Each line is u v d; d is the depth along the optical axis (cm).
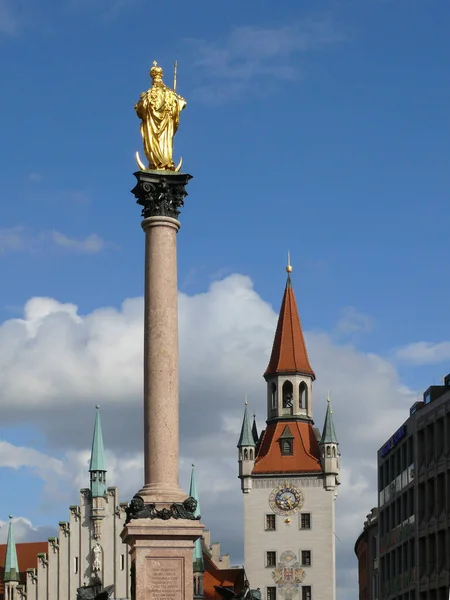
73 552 12731
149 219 4319
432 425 8456
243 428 15288
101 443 12888
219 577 15550
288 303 16350
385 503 9894
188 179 4372
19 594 12962
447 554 8050
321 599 14675
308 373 15788
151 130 4381
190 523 4069
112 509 12738
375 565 12888
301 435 15412
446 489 8106
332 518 14900
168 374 4228
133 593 4088
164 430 4188
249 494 15100
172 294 4294
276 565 14862
